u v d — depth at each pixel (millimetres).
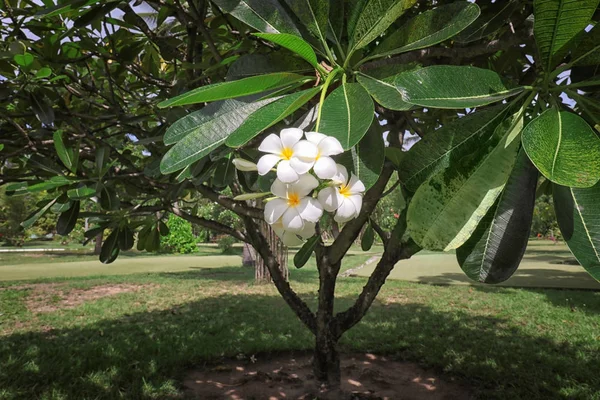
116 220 3064
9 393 4016
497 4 1553
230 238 26109
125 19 2641
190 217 3432
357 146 1073
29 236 32156
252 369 4773
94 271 15344
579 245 936
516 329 6363
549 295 9086
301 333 6137
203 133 1065
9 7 2564
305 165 858
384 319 6984
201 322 6926
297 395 3992
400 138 2574
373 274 3336
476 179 1013
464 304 8273
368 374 4496
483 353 5188
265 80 1035
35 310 8141
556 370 4652
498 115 1081
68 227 2709
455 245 968
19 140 2875
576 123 807
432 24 1131
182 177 1875
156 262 19062
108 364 4797
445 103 914
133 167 3057
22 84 2484
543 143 779
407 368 4789
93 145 3254
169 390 4137
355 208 934
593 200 958
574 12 917
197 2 2670
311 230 947
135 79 3955
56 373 4523
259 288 10664
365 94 972
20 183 2752
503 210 1083
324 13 1191
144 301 8961
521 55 2484
